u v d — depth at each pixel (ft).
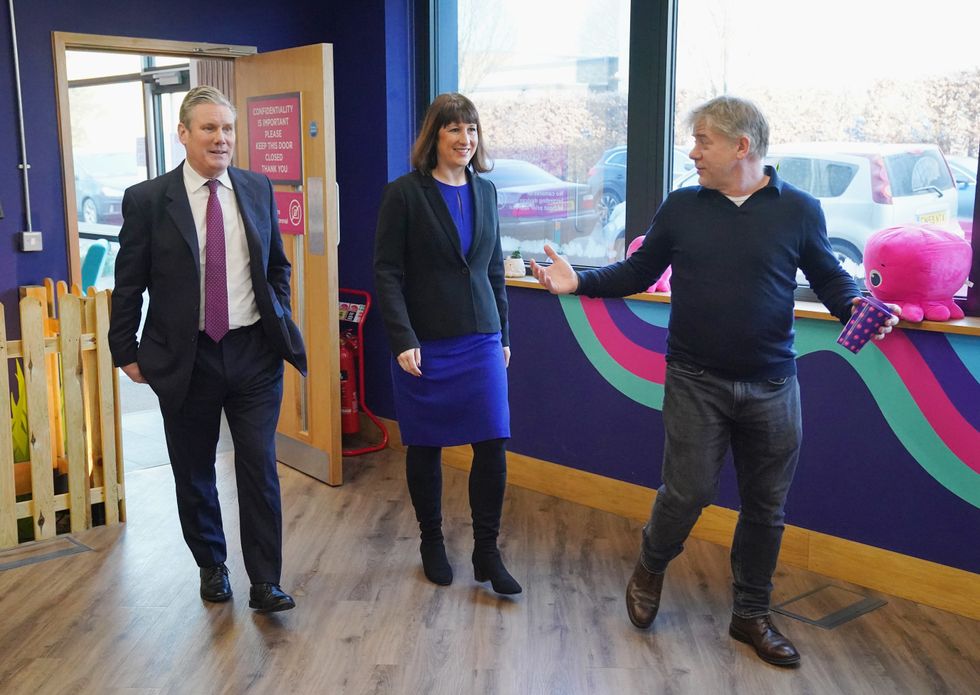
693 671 9.28
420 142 10.28
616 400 13.32
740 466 9.50
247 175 10.12
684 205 9.23
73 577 11.36
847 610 10.54
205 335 9.77
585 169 14.17
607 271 9.77
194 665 9.36
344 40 16.34
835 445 11.19
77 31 14.78
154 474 15.30
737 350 8.90
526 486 14.58
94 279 25.49
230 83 21.58
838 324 10.96
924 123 10.82
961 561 10.39
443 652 9.61
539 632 10.02
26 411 12.96
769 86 11.99
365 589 11.03
